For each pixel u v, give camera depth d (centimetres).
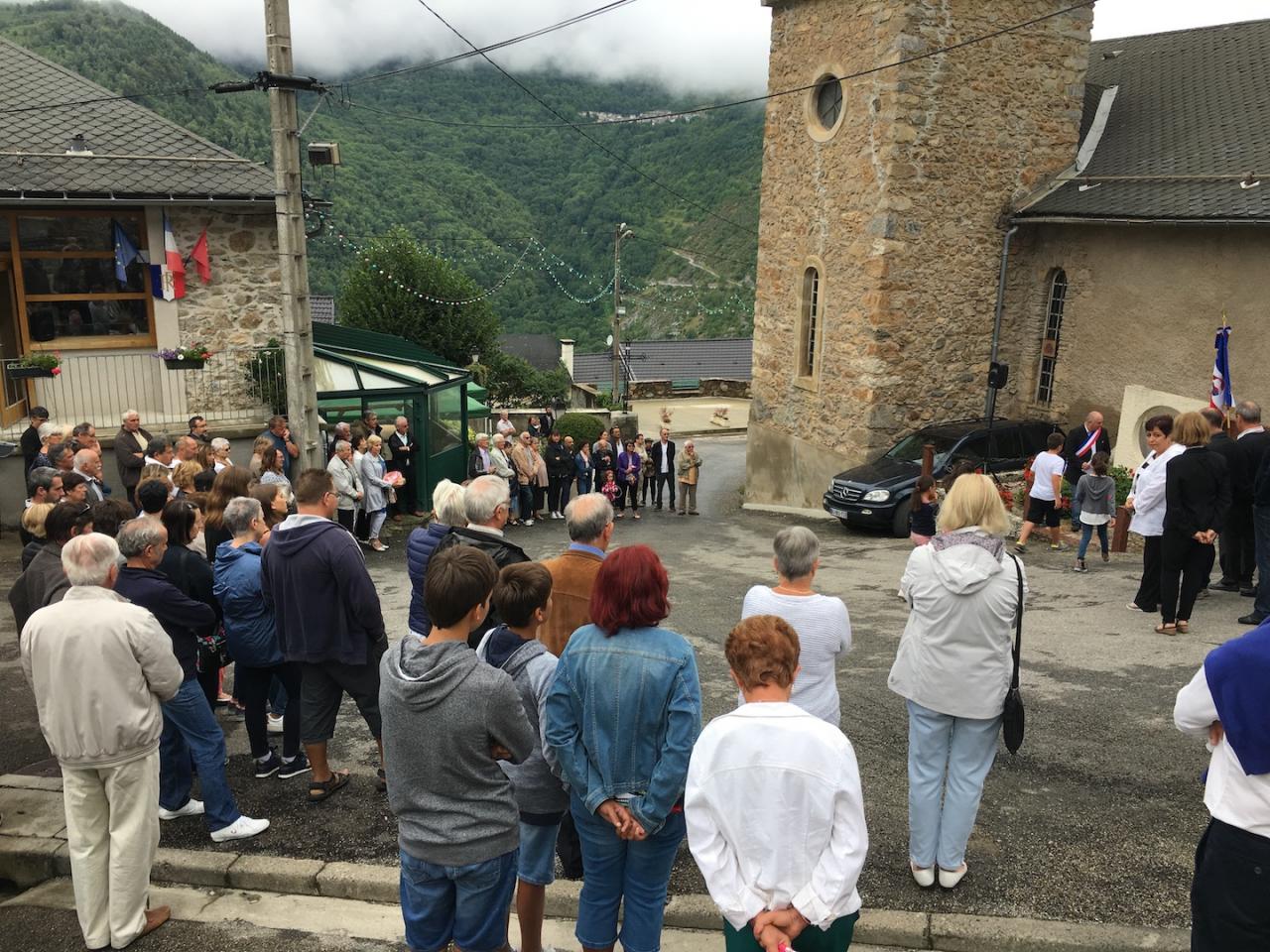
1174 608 730
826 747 244
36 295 1234
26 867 441
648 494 2133
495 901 315
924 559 372
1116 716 568
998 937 355
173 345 1298
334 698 484
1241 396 1380
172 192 1223
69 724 365
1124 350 1545
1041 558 1099
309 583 455
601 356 4966
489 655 360
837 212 1700
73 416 1263
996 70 1583
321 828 464
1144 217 1425
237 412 1339
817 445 1817
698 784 247
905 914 369
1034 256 1691
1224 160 1472
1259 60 1652
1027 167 1655
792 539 369
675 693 297
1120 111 1759
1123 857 411
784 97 1820
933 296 1639
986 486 373
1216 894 269
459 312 3114
